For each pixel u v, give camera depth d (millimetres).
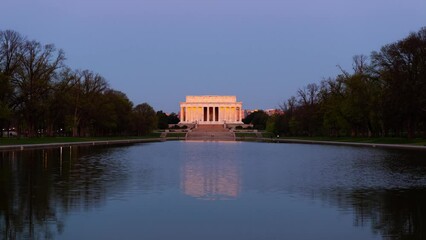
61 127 152250
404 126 114938
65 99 104000
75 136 125188
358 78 103750
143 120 166250
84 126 140000
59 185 33062
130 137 162000
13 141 91938
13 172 41031
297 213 24094
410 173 41312
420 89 82688
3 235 19641
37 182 34500
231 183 34844
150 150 81875
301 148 89938
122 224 21672
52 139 106562
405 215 23500
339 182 35375
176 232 20484
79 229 20688
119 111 142500
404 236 19766
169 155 67312
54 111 108125
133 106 179500
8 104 92875
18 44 92500
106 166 47844
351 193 30094
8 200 27000
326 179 37312
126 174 40500
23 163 49812
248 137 177000
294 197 28688
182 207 25484
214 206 25812
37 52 96312
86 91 125438
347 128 120625
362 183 34750
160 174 40688
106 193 29766
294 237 19812
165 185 33562
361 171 43312
